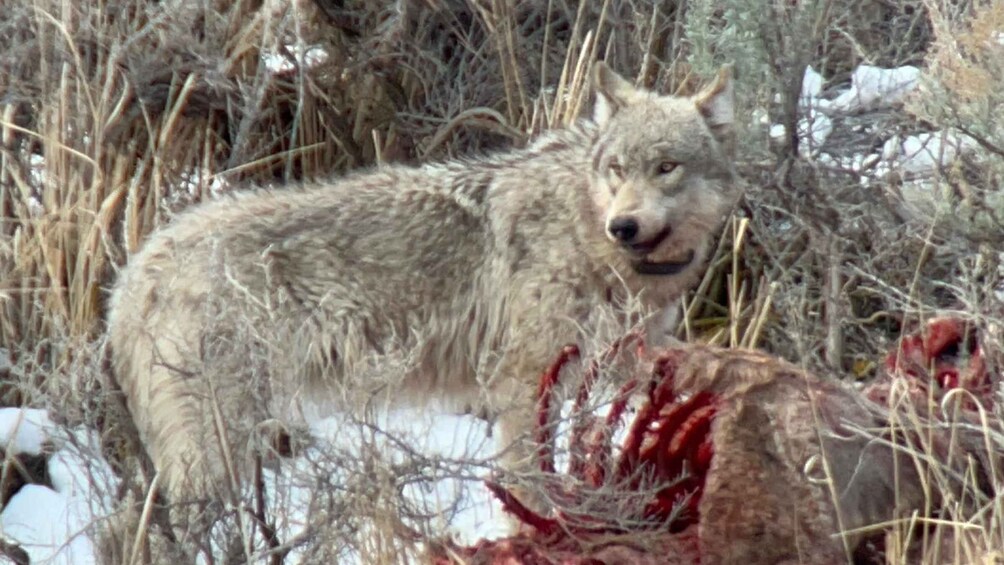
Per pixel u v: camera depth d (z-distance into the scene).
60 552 8.52
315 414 9.80
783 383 7.29
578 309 9.91
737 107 11.04
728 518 7.14
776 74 10.93
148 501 7.97
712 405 7.49
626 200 9.59
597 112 10.17
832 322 10.15
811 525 7.05
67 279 11.27
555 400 9.05
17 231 11.23
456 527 8.41
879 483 7.33
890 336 10.85
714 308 11.66
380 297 9.94
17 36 12.02
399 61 12.73
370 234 10.01
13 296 11.13
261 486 7.93
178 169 12.29
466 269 10.15
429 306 10.06
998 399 7.88
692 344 7.77
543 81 12.34
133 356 9.39
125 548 8.02
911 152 11.75
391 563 7.41
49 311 10.96
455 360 10.25
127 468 8.99
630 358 8.79
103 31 11.90
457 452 9.55
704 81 11.86
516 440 7.82
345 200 10.11
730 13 11.15
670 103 10.09
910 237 10.38
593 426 8.02
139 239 11.40
